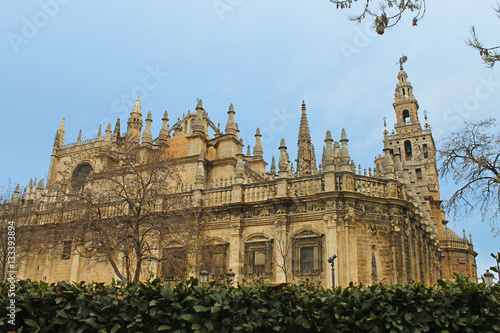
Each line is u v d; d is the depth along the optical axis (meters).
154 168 32.22
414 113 100.00
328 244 30.12
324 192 30.95
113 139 62.06
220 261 33.34
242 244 33.44
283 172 33.38
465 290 11.84
